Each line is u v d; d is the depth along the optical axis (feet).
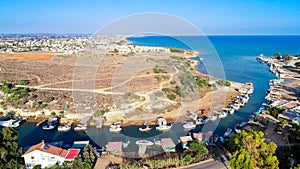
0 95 176.65
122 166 86.48
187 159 89.35
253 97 198.49
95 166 89.97
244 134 82.07
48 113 151.23
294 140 106.63
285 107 159.43
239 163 72.02
